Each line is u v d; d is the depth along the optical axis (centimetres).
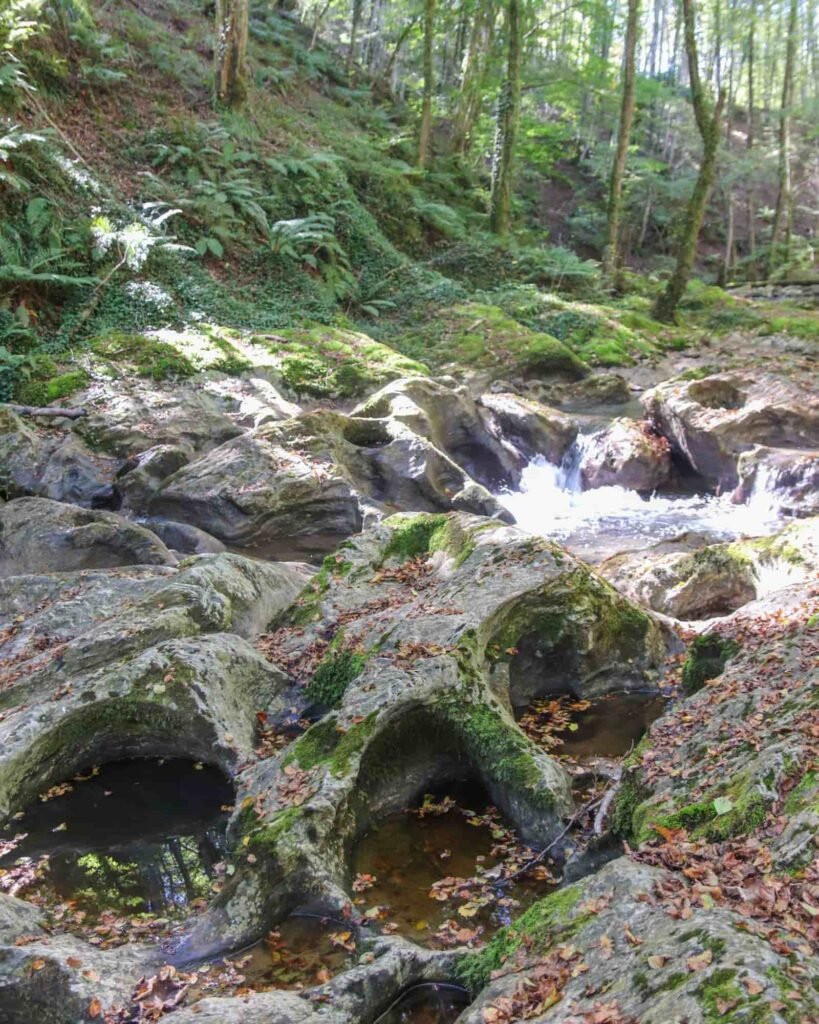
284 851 436
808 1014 257
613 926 331
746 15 3528
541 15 3662
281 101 2512
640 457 1355
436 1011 362
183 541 1021
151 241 1556
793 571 769
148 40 2244
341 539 1117
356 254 2111
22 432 1184
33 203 1516
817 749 414
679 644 712
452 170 2859
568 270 2327
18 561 902
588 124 4088
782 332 2094
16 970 366
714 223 4406
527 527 1180
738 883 343
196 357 1430
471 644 587
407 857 479
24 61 1795
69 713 554
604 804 481
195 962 397
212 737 565
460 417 1417
